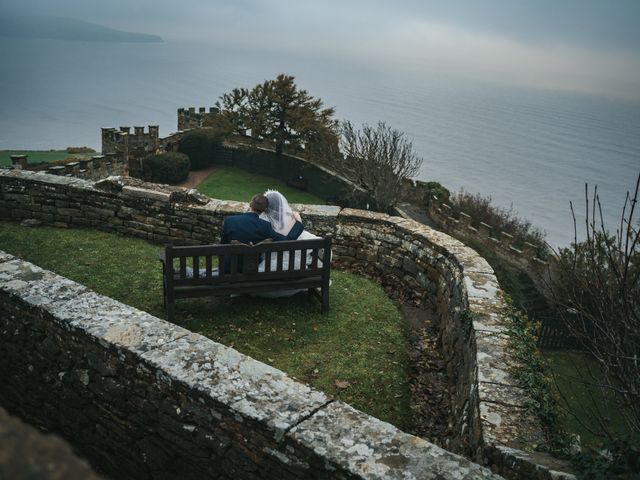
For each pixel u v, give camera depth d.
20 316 4.12
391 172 38.38
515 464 2.87
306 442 2.70
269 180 47.91
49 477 0.68
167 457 3.40
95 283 6.32
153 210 7.72
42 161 53.56
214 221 7.46
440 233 6.74
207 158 49.31
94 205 8.00
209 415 3.09
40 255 7.04
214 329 5.49
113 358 3.52
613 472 2.58
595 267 2.93
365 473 2.52
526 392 3.57
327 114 46.94
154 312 5.74
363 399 4.68
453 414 4.34
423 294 6.61
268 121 47.16
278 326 5.67
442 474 2.54
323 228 7.43
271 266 6.02
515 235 39.16
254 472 2.97
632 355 2.78
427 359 5.42
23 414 4.39
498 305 4.79
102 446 3.83
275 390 3.11
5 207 8.32
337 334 5.65
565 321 3.05
